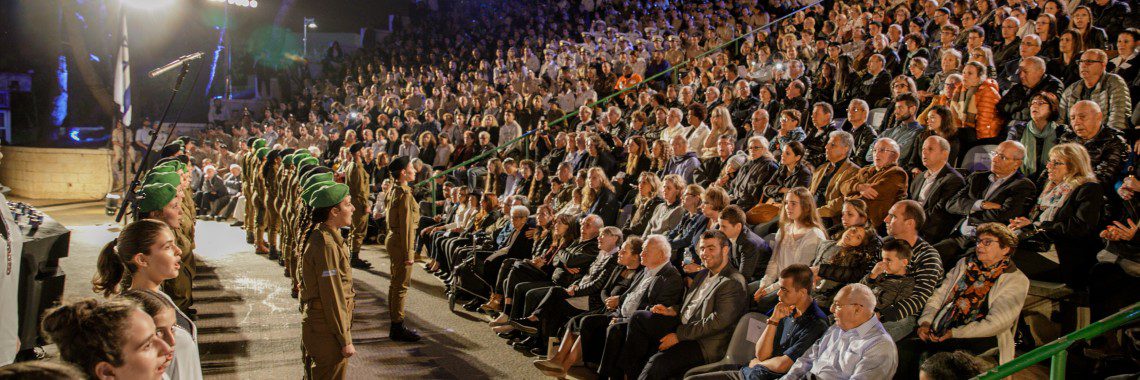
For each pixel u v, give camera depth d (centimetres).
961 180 632
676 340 567
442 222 1145
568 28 2122
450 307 855
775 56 1306
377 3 2900
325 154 1775
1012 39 922
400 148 1522
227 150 1875
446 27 2552
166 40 2547
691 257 680
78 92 2458
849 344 455
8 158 1877
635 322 591
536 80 1764
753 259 617
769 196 755
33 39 2322
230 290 919
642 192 835
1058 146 562
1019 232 562
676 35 1736
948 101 776
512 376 645
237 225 1478
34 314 631
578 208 921
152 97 2548
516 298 755
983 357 503
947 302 500
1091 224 534
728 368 532
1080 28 814
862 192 647
